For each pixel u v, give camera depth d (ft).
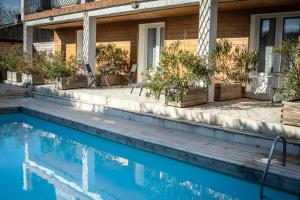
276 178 16.05
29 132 29.94
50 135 29.12
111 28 48.11
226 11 34.47
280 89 22.76
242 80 31.12
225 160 18.25
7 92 42.11
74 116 30.53
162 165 21.26
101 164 21.97
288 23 31.17
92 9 39.55
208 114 24.16
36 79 45.09
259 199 16.35
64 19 44.39
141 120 27.96
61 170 20.75
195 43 37.68
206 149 20.33
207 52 28.14
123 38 46.50
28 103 37.73
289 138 20.04
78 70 42.34
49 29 61.00
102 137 25.71
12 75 50.42
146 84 27.61
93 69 41.83
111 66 44.96
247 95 32.71
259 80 31.94
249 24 33.04
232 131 21.93
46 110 33.40
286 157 18.66
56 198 16.43
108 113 31.37
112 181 19.04
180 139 22.61
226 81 32.22
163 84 26.53
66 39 56.85
